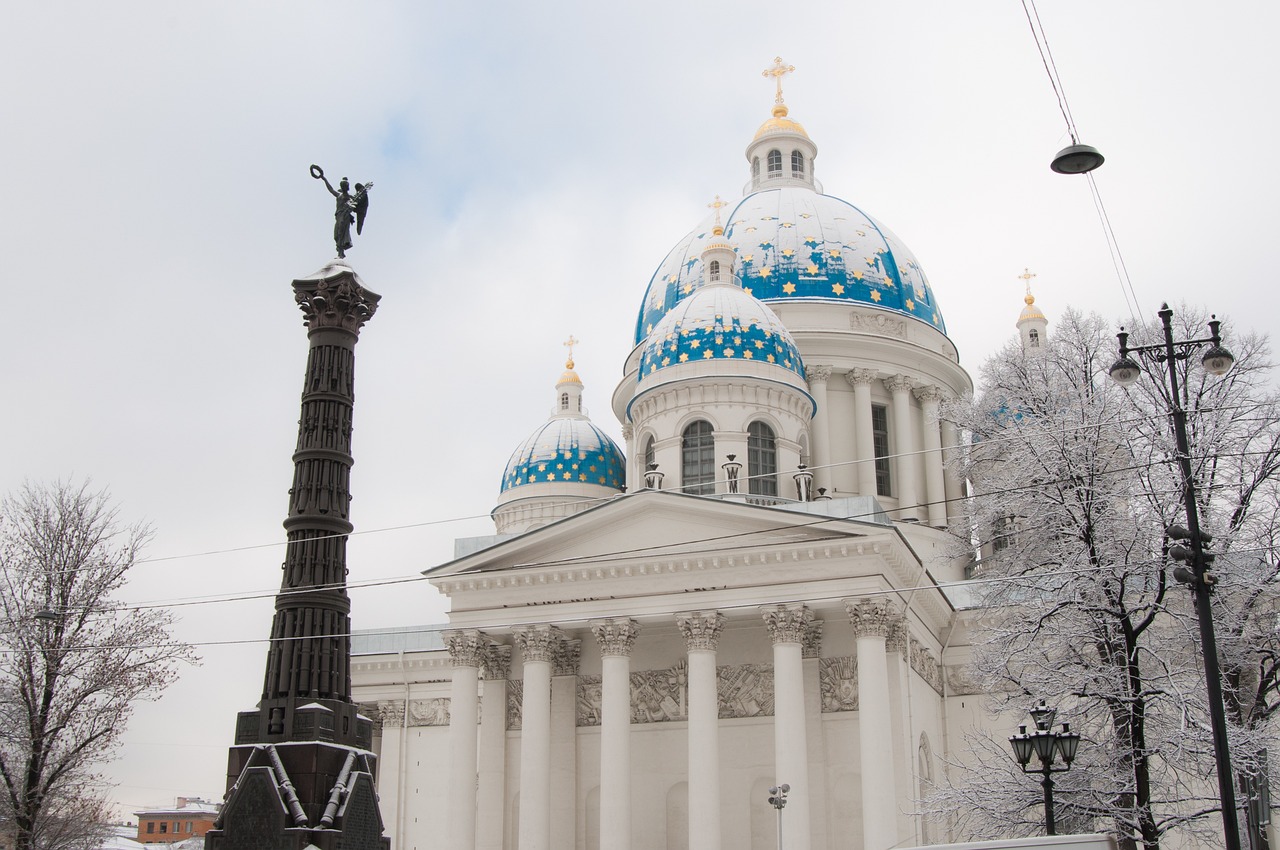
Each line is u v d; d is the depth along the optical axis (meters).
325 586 32.44
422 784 74.25
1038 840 24.61
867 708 52.12
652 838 57.28
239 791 29.72
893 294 80.25
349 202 37.38
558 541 58.47
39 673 46.84
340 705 31.44
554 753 59.69
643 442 67.69
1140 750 37.06
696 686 54.31
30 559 47.94
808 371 76.25
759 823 56.09
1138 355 43.06
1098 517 39.28
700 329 66.62
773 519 55.19
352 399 34.84
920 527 71.19
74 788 48.97
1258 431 40.03
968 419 52.06
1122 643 38.72
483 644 58.56
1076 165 25.45
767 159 90.31
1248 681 43.16
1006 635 40.69
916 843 52.66
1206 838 38.97
